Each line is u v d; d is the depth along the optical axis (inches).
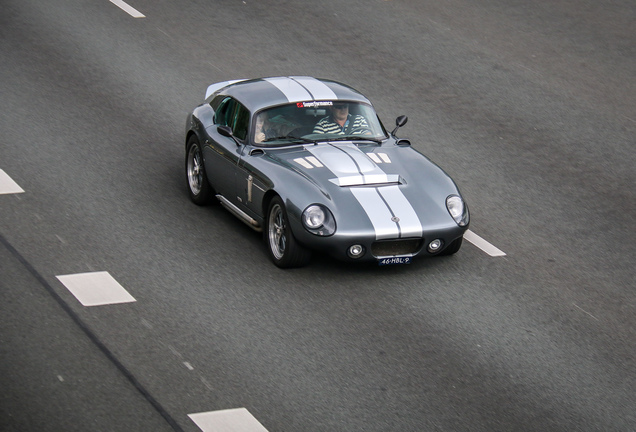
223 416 462.6
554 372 523.2
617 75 1113.4
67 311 565.0
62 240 669.3
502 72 1106.1
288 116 700.7
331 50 1151.6
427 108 998.4
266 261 652.1
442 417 473.1
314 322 565.9
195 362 512.7
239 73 1067.9
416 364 523.2
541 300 613.6
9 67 1048.2
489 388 502.9
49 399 470.0
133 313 566.3
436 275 641.0
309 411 471.5
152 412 463.2
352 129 707.4
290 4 1304.1
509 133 946.1
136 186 783.1
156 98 991.6
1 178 779.4
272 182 639.1
